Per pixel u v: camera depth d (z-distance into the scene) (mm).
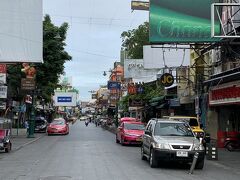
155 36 23781
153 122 19031
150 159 17609
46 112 91000
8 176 14602
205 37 23656
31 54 30875
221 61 28297
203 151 17016
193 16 23781
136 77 62188
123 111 72875
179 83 38375
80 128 74500
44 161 19469
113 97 89500
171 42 23781
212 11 18375
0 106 39500
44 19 45469
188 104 38625
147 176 14766
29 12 30984
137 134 29531
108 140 36594
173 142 16828
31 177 14289
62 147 28109
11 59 30625
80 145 29938
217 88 28672
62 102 98875
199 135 22062
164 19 23844
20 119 59156
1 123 24500
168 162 17484
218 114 30172
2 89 34750
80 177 14219
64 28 44875
